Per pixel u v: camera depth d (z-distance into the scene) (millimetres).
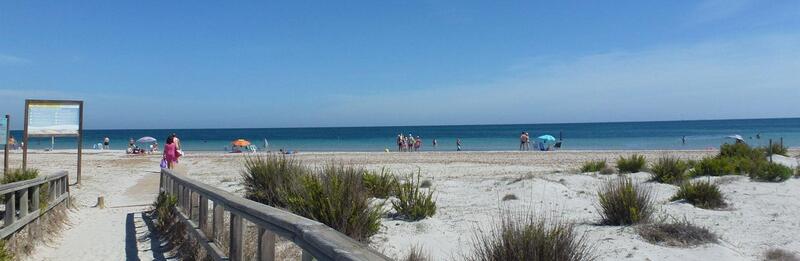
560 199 11953
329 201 7750
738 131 103812
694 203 10961
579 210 10562
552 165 26141
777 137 76625
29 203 8641
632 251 6969
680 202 11227
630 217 8625
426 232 8508
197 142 84562
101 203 12414
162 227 9188
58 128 16016
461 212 10469
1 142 14648
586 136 90375
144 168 24297
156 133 160750
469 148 59812
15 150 45062
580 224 8953
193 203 7695
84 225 10234
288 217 3947
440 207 11273
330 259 3010
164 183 12070
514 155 36406
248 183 11906
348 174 9711
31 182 8055
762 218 9367
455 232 8461
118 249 8297
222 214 6176
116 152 42062
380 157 34594
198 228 7152
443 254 7125
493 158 32844
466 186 15297
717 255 6773
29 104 15547
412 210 9664
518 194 12711
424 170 23234
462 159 31828
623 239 7609
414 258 6500
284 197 9836
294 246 6910
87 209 12133
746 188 13195
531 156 34844
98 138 111375
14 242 7199
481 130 146125
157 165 26359
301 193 8711
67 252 8086
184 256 7473
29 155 36125
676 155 33469
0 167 23922
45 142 83438
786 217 9430
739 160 18078
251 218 4637
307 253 3508
